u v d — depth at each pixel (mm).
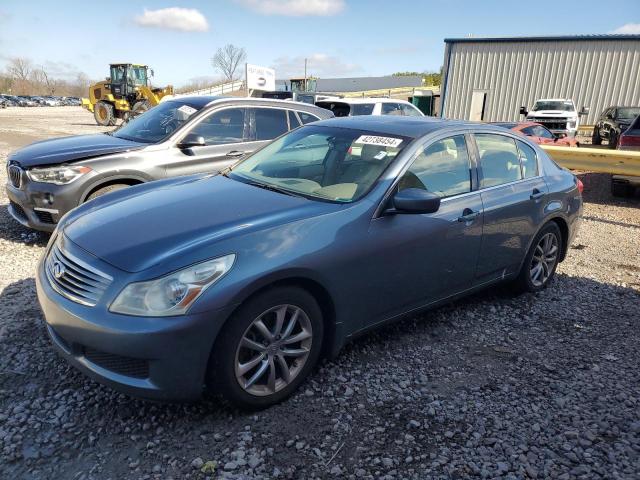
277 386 2949
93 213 3334
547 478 2512
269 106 6727
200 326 2545
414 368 3469
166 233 2840
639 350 3857
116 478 2406
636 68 23312
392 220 3336
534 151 4770
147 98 27078
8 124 25328
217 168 6156
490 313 4430
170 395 2600
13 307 4008
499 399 3158
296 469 2498
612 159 8781
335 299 3086
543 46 24547
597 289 5102
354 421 2877
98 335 2535
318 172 3713
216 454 2572
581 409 3080
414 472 2516
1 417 2781
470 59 26031
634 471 2572
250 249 2736
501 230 4156
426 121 4148
